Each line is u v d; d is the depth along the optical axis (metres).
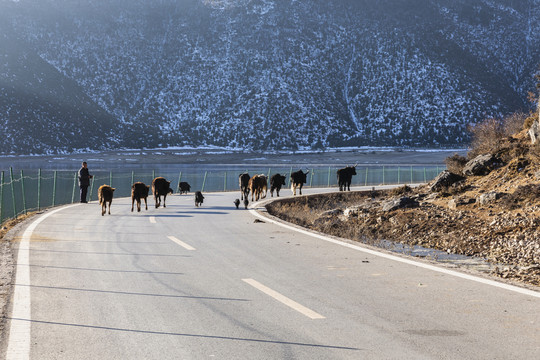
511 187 16.05
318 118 187.75
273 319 5.52
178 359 4.38
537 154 16.92
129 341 4.84
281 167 93.81
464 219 14.69
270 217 17.12
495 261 10.93
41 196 36.47
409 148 166.12
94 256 9.50
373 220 16.98
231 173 70.25
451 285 7.09
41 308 5.97
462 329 5.11
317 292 6.71
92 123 172.12
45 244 10.89
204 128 188.12
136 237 12.18
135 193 19.33
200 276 7.75
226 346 4.68
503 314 5.63
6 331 5.13
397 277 7.64
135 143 169.75
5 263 8.70
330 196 28.98
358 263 8.80
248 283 7.26
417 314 5.66
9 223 15.56
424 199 18.41
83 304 6.15
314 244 11.06
